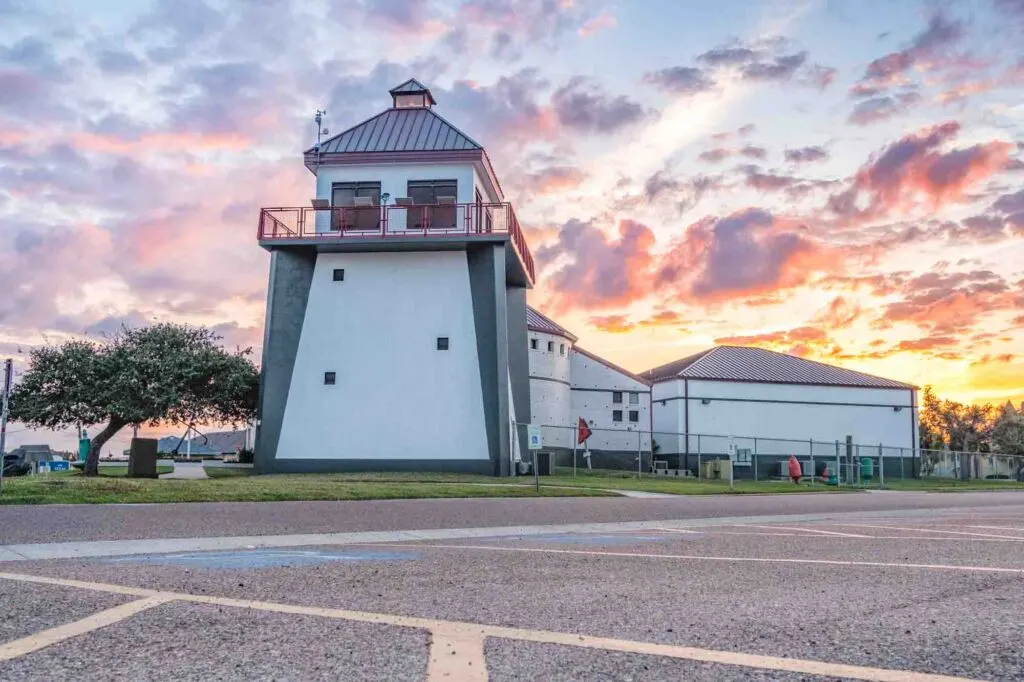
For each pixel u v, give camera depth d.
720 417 51.28
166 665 4.62
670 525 15.49
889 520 17.56
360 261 32.66
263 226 32.41
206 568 8.31
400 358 31.97
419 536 12.38
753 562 9.41
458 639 5.32
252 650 4.97
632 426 49.97
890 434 54.81
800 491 31.98
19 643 5.02
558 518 15.99
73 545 10.05
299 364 32.00
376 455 31.39
